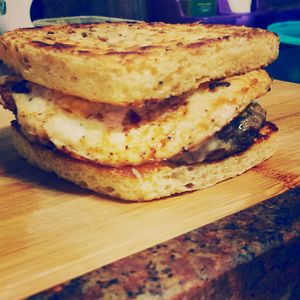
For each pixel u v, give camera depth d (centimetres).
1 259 14
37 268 13
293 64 38
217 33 21
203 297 13
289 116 26
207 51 17
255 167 20
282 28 40
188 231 15
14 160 21
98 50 17
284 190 18
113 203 17
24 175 19
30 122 18
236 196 17
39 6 35
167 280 13
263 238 14
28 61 18
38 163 20
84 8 37
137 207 17
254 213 16
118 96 16
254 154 19
